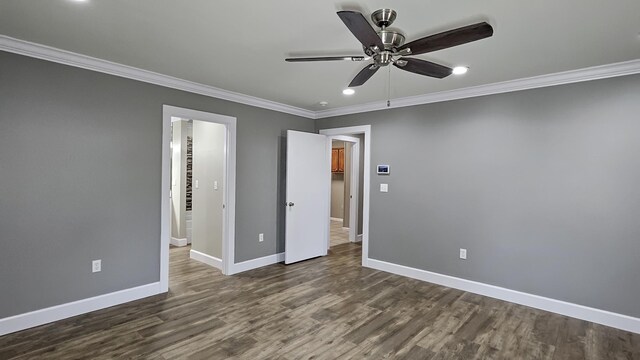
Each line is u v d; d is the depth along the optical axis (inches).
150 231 134.4
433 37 70.3
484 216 142.3
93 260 119.3
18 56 102.1
